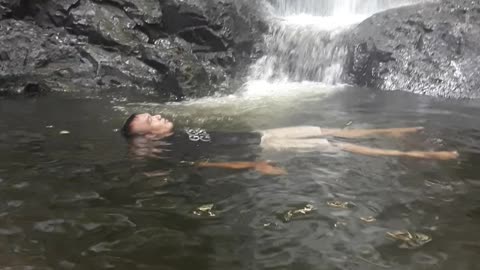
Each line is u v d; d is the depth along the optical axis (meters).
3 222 3.80
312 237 3.50
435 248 3.32
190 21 10.06
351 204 4.00
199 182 4.56
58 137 6.11
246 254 3.30
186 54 9.86
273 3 11.52
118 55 9.86
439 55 8.70
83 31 10.03
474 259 3.18
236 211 3.95
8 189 4.44
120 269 3.15
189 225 3.73
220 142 5.62
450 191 4.23
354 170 4.72
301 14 11.60
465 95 8.12
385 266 3.11
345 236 3.50
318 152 5.23
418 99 7.87
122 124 6.73
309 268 3.11
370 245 3.37
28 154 5.43
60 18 10.19
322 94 8.46
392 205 3.98
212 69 9.75
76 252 3.36
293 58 10.01
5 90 8.84
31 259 3.28
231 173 4.75
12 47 9.56
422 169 4.71
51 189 4.45
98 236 3.58
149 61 9.70
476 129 6.02
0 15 9.94
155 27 10.23
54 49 9.89
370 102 7.69
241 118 7.04
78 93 9.05
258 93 8.84
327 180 4.51
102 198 4.25
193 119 7.06
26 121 6.95
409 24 9.16
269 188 4.37
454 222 3.69
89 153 5.45
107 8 10.23
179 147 5.56
